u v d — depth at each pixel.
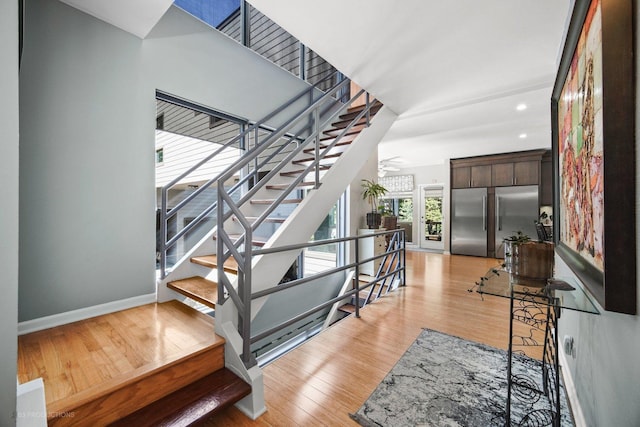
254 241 2.47
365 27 2.03
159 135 2.65
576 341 1.51
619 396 0.87
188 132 2.85
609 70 0.80
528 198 5.94
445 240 7.03
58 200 1.91
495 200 6.32
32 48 1.80
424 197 7.79
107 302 2.12
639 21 0.74
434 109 3.57
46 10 1.84
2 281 0.82
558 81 1.69
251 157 1.88
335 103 4.46
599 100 0.93
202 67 2.70
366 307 3.12
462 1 1.77
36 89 1.82
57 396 1.17
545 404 1.56
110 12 2.00
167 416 1.29
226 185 3.12
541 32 2.07
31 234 1.81
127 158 2.21
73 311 1.96
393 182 8.36
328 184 2.59
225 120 3.11
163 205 2.32
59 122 1.91
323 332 2.48
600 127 0.92
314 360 2.03
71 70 1.95
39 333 1.76
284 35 3.63
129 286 2.22
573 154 1.37
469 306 3.15
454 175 6.88
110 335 1.73
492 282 1.40
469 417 1.48
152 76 2.35
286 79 3.62
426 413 1.51
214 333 1.76
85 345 1.60
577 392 1.44
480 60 2.46
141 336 1.72
